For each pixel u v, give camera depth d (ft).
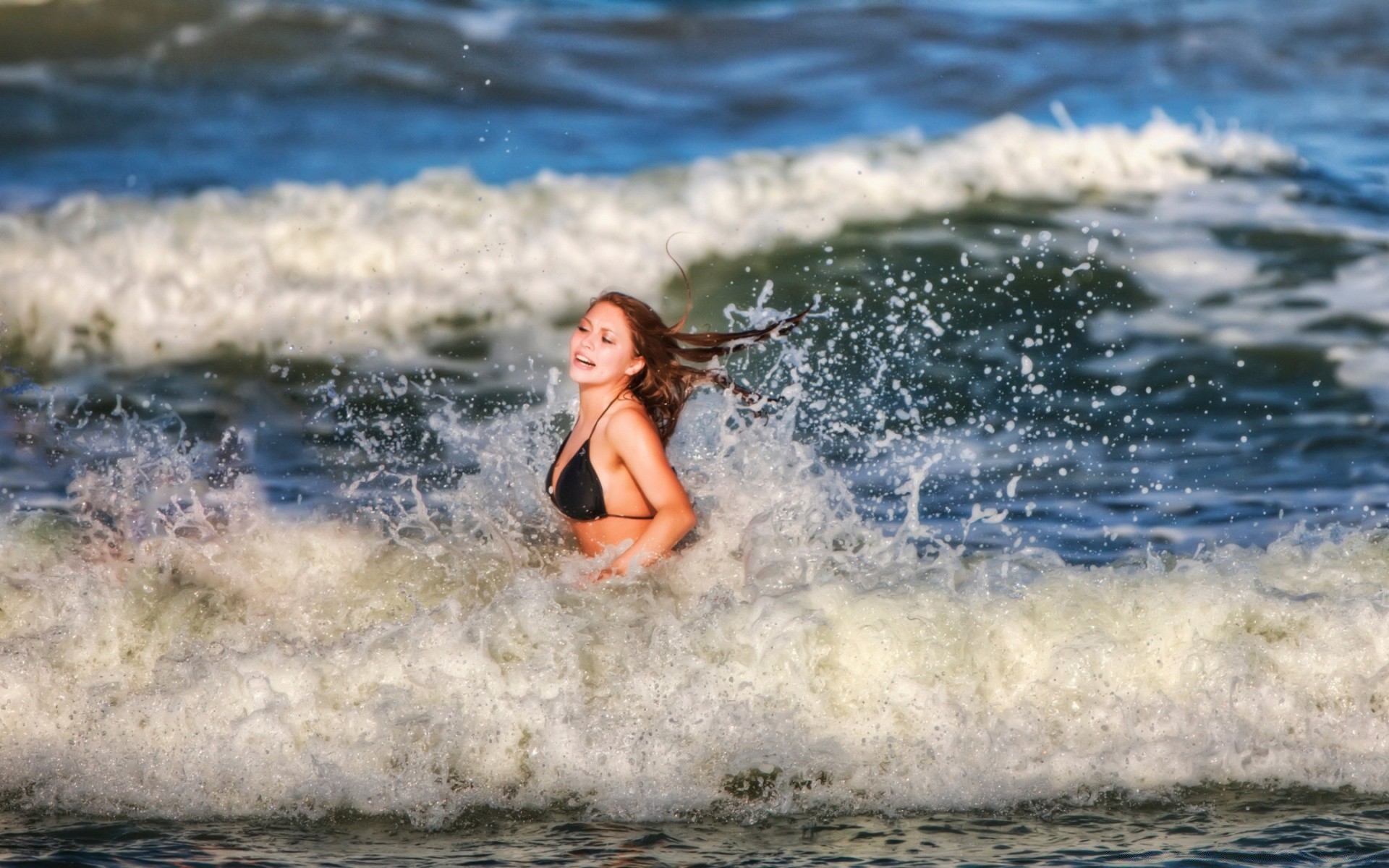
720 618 59.72
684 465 73.36
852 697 57.77
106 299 129.18
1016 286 132.98
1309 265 135.03
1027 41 223.10
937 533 81.92
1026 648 59.16
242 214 144.36
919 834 51.31
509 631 58.75
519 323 132.16
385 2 222.07
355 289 134.10
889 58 217.36
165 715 56.34
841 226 146.20
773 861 48.98
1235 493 89.15
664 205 147.84
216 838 50.72
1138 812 53.16
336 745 55.31
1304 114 188.24
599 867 48.52
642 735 55.83
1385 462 94.17
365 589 65.72
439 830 51.75
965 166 155.33
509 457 74.69
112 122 184.75
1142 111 193.57
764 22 231.09
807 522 71.56
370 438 100.78
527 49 215.10
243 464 93.76
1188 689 57.98
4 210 153.28
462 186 150.92
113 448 98.17
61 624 61.21
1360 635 59.06
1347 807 53.62
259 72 199.11
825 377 111.65
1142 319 124.47
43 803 53.47
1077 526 83.56
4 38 200.44
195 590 64.18
